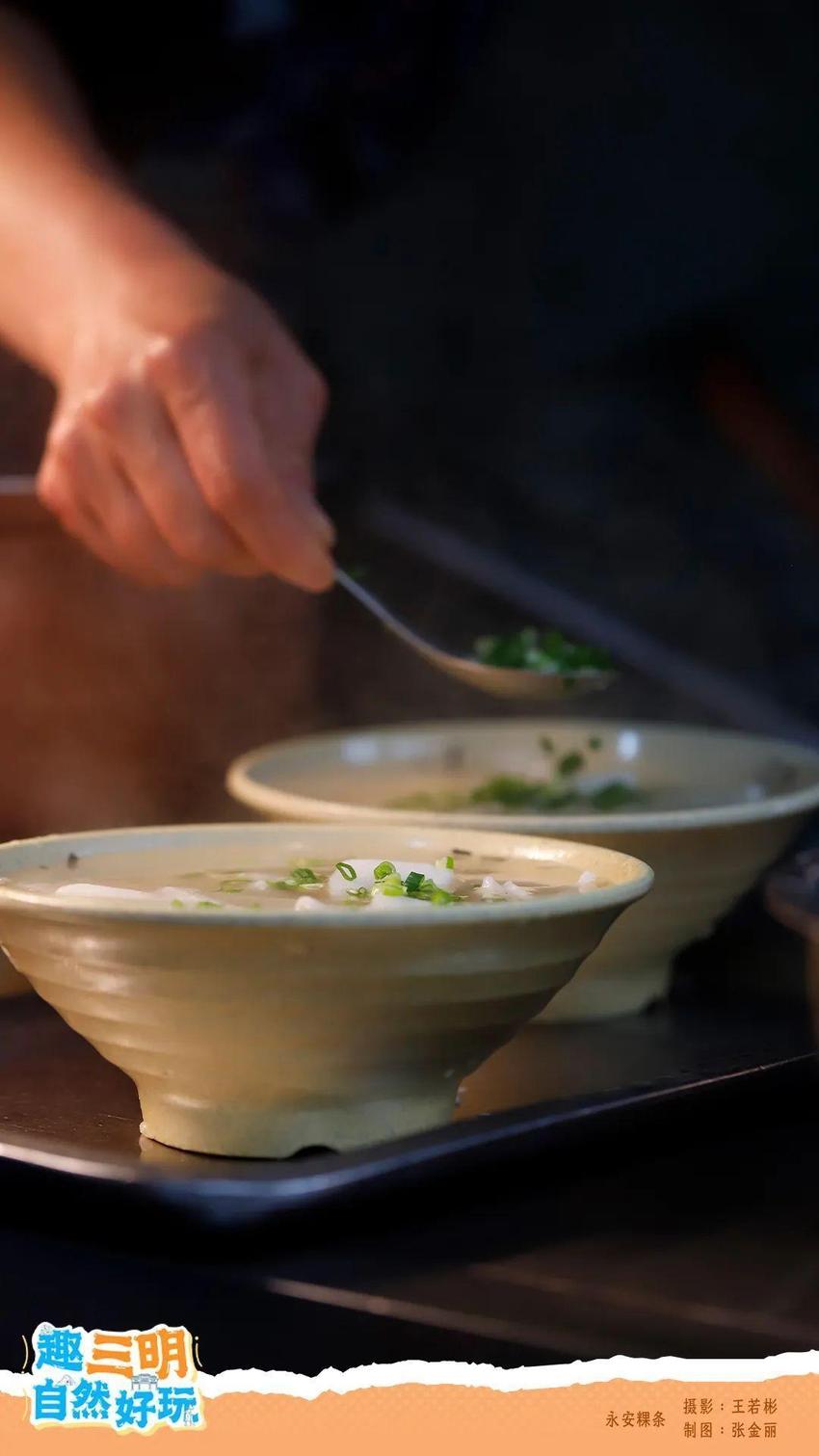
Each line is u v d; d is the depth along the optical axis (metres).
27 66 1.75
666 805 1.61
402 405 2.62
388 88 1.95
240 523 1.56
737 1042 1.49
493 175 2.68
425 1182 1.29
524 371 2.72
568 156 2.72
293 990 1.31
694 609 2.61
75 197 1.68
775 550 2.67
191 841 1.43
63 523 1.71
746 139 2.76
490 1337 1.23
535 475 2.70
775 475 2.61
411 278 2.62
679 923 1.52
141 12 1.90
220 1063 1.33
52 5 1.87
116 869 1.40
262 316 1.64
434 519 2.56
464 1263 1.27
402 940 1.30
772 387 2.81
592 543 2.66
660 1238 1.28
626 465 2.73
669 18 2.70
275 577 1.84
